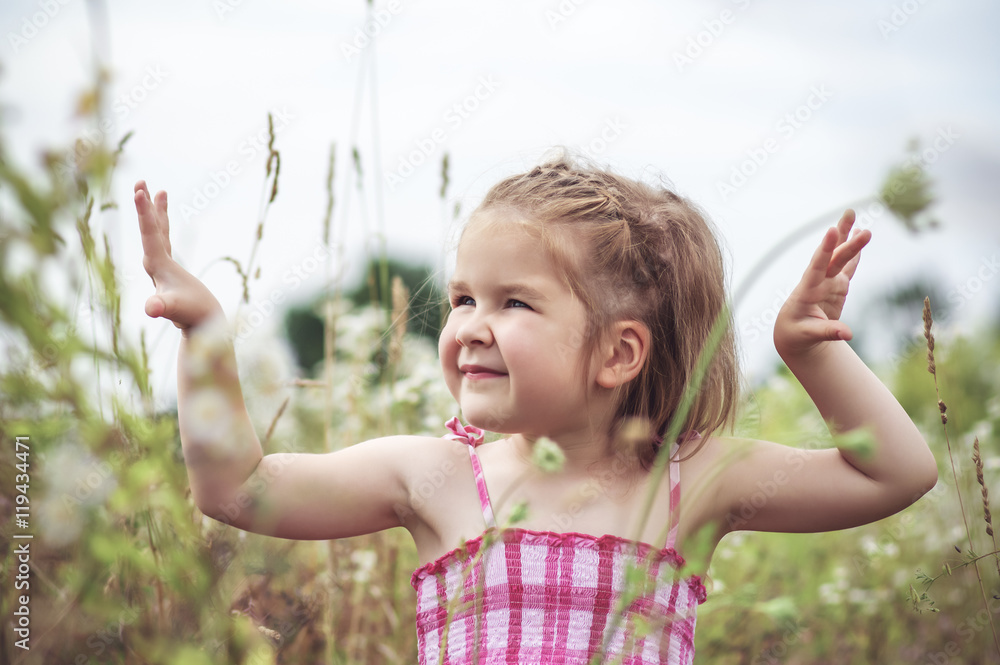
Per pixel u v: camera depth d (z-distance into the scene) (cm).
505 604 148
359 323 278
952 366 336
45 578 133
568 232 158
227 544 139
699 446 162
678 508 155
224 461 143
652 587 129
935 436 333
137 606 121
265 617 173
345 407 266
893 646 259
